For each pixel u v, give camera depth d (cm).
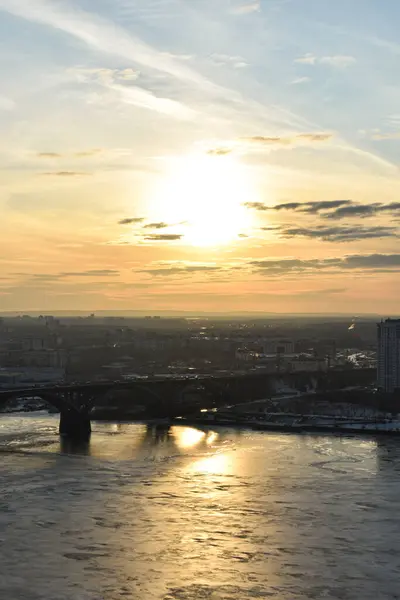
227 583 14988
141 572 15500
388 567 15838
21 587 14750
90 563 15950
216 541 17338
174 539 17462
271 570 15638
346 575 15412
